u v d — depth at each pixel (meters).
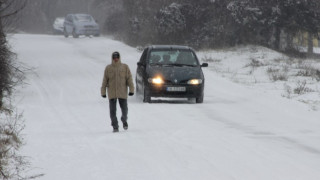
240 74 77.88
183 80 52.03
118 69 38.16
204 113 46.28
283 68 83.31
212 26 111.25
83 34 144.25
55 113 45.91
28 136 36.19
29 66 81.94
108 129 38.88
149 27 120.38
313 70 80.19
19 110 47.03
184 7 115.25
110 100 37.97
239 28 109.88
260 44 110.75
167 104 51.47
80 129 38.88
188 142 34.12
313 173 26.75
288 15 109.19
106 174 26.69
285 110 48.25
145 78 52.53
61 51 109.19
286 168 27.75
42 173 27.08
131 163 28.81
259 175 26.34
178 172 26.91
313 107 50.31
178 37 115.00
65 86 64.50
